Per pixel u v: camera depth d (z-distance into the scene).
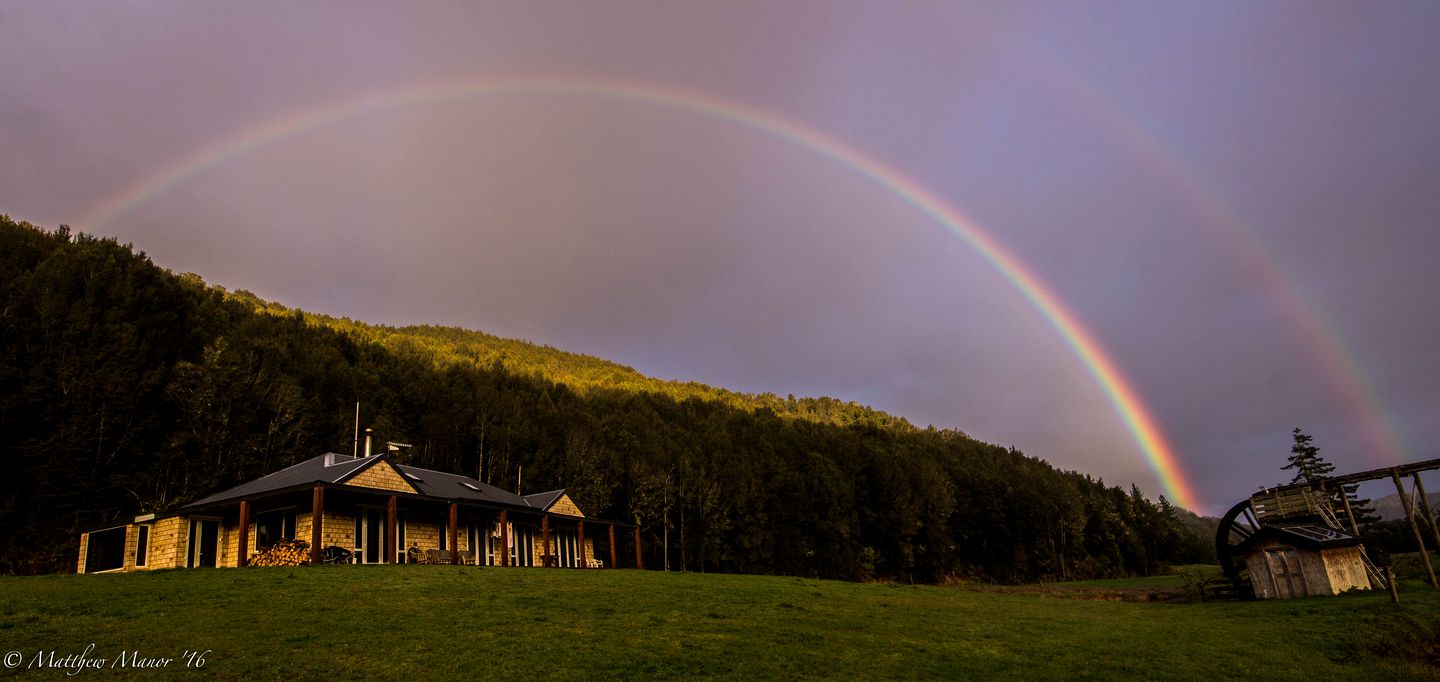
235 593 18.61
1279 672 16.83
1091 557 102.62
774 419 116.75
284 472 34.78
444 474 39.62
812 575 75.12
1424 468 30.92
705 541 67.62
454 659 13.62
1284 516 35.22
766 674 14.04
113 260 50.19
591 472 65.44
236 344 54.47
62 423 40.62
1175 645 19.47
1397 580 34.28
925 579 85.06
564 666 13.63
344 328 123.56
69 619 14.96
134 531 33.06
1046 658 17.08
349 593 19.33
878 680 14.21
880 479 88.00
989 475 103.19
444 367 88.56
